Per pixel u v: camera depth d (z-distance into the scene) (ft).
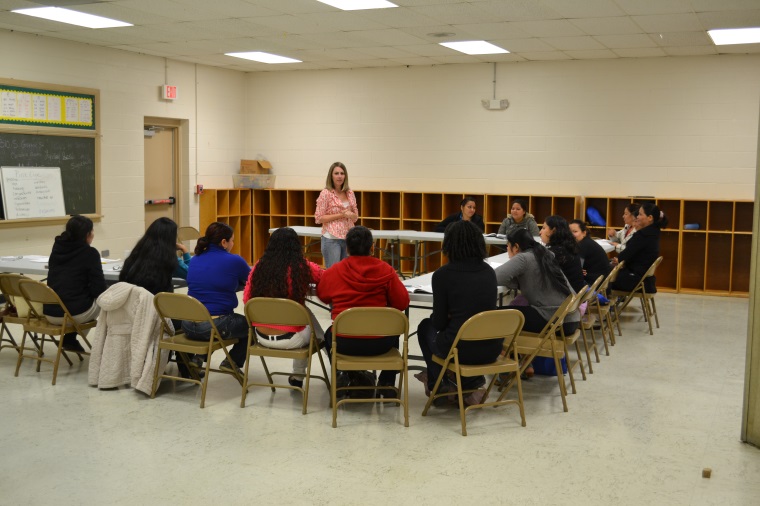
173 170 33.71
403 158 34.06
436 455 12.18
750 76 28.14
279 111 36.27
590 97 30.53
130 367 15.35
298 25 24.31
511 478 11.32
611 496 10.75
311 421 13.73
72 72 27.73
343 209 24.27
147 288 15.40
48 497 10.48
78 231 15.97
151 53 30.60
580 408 14.75
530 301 15.51
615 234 26.22
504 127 32.04
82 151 28.22
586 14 21.86
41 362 17.39
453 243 13.43
